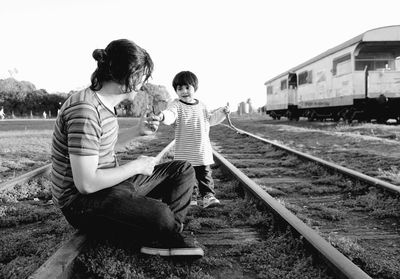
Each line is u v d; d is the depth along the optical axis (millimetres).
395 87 17828
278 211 3568
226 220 3988
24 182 5812
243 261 2904
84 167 2469
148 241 2922
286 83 29172
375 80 17766
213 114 4809
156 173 3174
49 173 6848
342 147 10734
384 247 3311
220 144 13156
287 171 7168
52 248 3074
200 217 4070
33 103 81188
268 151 10422
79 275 2613
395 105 17969
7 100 78875
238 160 8734
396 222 4012
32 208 4441
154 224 2691
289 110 29891
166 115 3959
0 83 80688
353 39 17562
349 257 3000
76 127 2475
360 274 2281
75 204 2676
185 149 4453
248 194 4758
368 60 17766
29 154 10398
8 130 23312
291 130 17609
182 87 4512
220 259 2891
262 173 7000
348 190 5453
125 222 2699
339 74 19391
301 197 5195
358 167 7480
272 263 2809
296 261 2801
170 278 2576
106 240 2998
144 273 2678
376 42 16594
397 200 4582
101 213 2666
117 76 2537
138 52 2541
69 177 2654
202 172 4496
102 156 2703
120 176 2652
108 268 2641
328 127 18656
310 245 2840
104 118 2633
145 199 2730
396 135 12555
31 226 3939
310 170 7074
